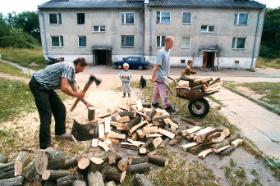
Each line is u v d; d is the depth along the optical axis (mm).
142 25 26484
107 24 26578
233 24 25688
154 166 4152
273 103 8656
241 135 5629
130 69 24922
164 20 25719
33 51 40688
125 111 5684
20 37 49500
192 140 5094
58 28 26812
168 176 3885
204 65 27062
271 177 3982
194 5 25000
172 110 6812
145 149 4457
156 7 25250
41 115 4148
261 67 29203
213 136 4832
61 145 4621
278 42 43500
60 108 4699
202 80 6297
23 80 12953
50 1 28516
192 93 6375
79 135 4934
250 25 25641
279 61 35031
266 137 5570
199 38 26078
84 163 3475
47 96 4121
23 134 5188
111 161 3695
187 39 26250
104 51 28297
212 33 25938
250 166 4297
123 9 26000
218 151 4637
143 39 26875
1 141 4820
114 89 12086
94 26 26750
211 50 26031
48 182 3346
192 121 6094
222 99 9461
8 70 16578
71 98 9164
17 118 6234
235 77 20047
